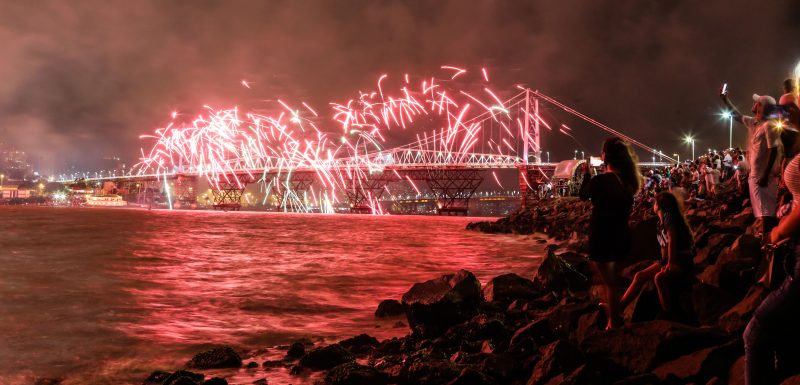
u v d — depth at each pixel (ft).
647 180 97.96
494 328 21.59
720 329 13.93
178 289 39.09
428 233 133.18
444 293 24.39
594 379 13.12
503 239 101.30
